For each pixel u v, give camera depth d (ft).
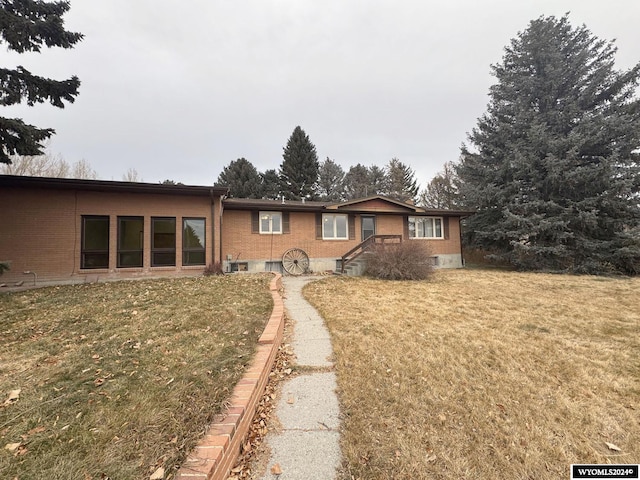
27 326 15.37
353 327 16.94
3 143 25.09
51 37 26.61
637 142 44.04
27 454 6.02
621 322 18.33
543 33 51.37
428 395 9.72
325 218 48.37
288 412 8.87
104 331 14.38
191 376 9.48
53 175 78.23
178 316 16.70
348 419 8.46
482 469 6.63
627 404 9.38
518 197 51.55
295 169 120.16
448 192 102.32
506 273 45.44
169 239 35.01
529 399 9.59
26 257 29.71
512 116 55.98
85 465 5.70
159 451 6.08
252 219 43.32
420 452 7.11
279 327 14.66
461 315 19.77
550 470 6.72
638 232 43.73
